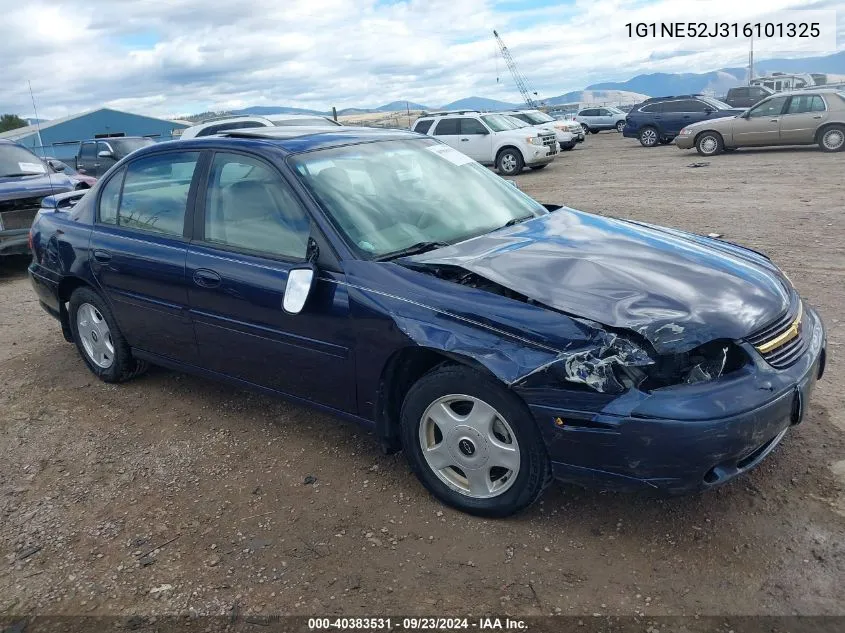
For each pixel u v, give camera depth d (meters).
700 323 2.70
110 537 3.18
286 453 3.84
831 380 4.19
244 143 3.84
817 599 2.51
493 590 2.67
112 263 4.42
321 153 3.77
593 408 2.63
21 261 10.10
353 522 3.16
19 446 4.15
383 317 3.09
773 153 18.42
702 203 11.08
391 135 4.28
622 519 3.04
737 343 2.73
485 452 2.99
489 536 2.99
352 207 3.52
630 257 3.24
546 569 2.77
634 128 25.55
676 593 2.59
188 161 4.09
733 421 2.55
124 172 4.55
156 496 3.51
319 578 2.81
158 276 4.11
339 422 4.16
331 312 3.28
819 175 13.28
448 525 3.09
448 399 3.05
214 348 3.98
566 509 3.14
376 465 3.64
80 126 62.91
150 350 4.50
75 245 4.75
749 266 3.34
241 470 3.70
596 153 24.25
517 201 4.20
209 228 3.90
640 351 2.61
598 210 11.23
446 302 2.96
